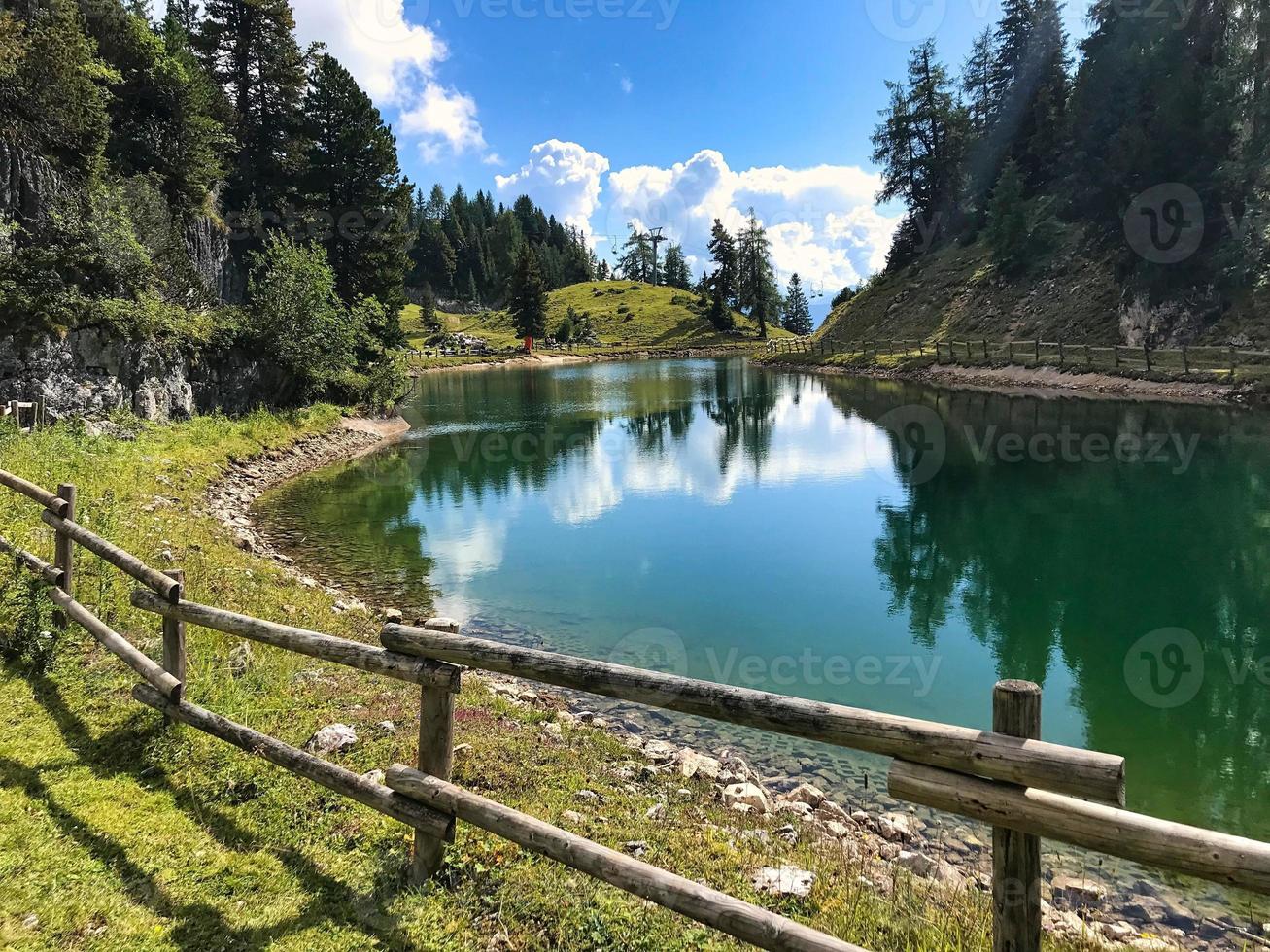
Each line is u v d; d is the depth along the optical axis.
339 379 32.75
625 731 7.28
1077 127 45.50
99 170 26.36
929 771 2.32
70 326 19.30
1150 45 39.56
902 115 65.38
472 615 11.11
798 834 4.96
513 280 94.38
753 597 12.01
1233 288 32.19
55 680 5.40
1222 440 22.45
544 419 37.16
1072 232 47.12
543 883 3.57
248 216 44.47
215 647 6.34
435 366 78.69
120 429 19.48
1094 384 33.88
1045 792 2.15
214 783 4.28
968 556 14.07
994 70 61.66
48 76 24.69
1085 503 17.25
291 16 48.59
